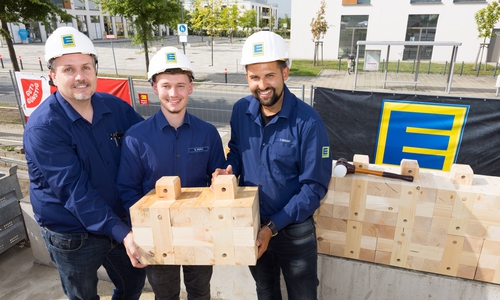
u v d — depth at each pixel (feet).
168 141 7.16
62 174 6.86
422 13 73.26
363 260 8.85
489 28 63.62
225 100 31.48
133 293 9.18
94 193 7.12
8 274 11.75
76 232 7.56
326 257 9.12
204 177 7.66
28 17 31.68
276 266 8.39
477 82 51.65
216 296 10.29
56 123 6.96
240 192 6.44
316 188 7.02
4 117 29.19
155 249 6.28
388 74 59.11
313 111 7.05
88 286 8.01
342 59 80.12
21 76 21.30
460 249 7.94
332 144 15.69
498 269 7.82
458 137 13.78
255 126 7.29
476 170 13.92
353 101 14.90
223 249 6.09
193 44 135.64
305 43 81.46
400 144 14.70
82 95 7.09
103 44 134.31
